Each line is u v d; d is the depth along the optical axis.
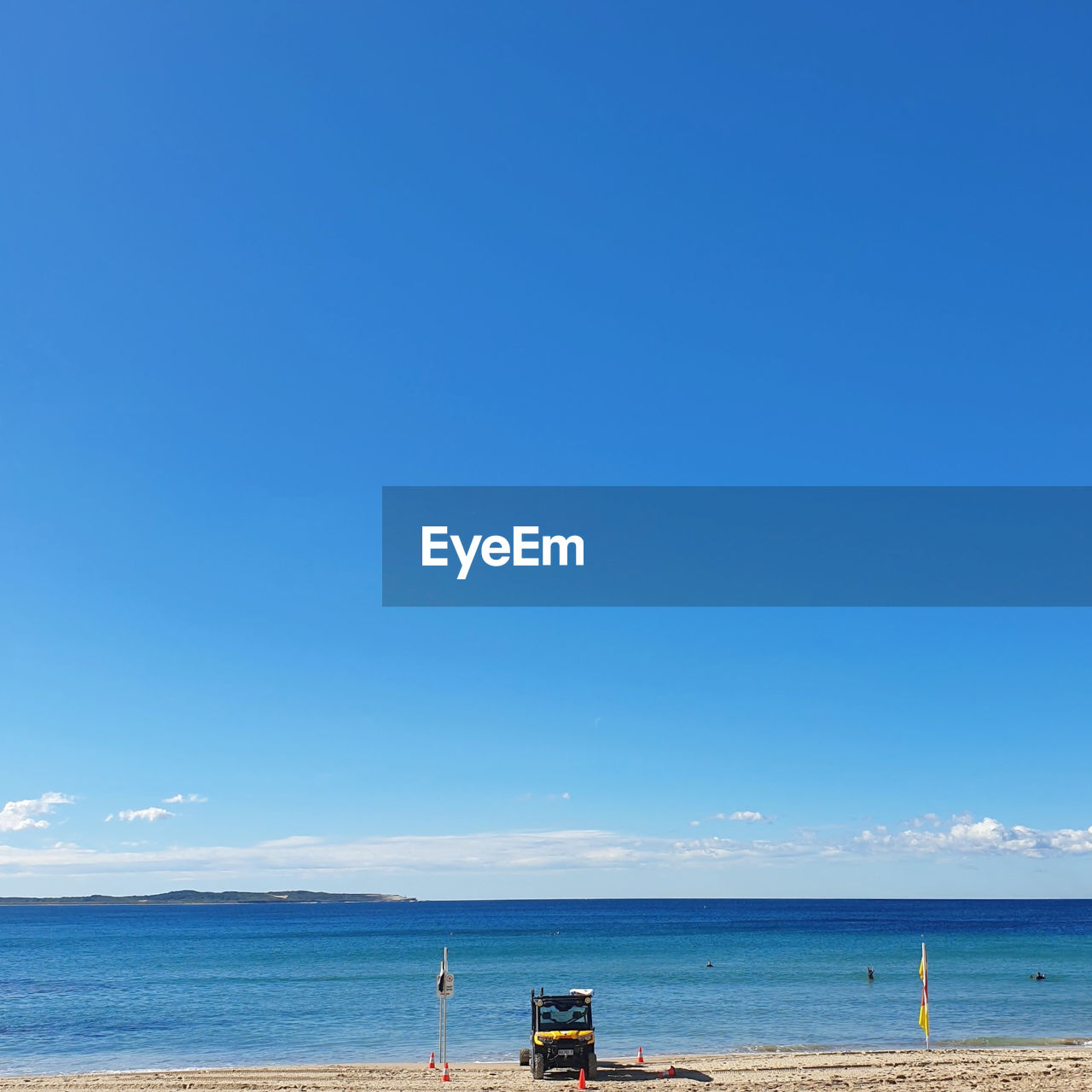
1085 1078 36.34
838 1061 42.56
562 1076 38.88
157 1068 47.03
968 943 135.38
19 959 125.12
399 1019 64.19
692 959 109.81
